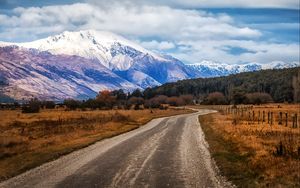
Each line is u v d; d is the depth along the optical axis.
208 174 17.52
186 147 28.36
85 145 29.12
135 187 14.80
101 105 133.38
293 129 38.41
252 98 163.62
